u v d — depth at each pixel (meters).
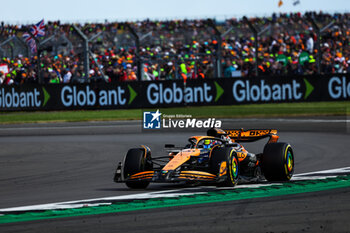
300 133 70.19
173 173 29.94
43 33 111.69
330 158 46.66
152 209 25.95
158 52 128.88
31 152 59.88
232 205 26.27
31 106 111.75
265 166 33.62
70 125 93.75
